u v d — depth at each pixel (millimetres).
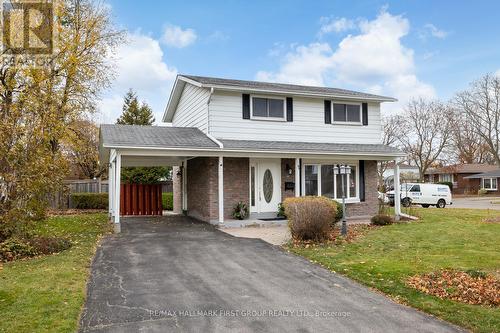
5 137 9836
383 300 6242
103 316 5422
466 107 44125
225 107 15820
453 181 52812
